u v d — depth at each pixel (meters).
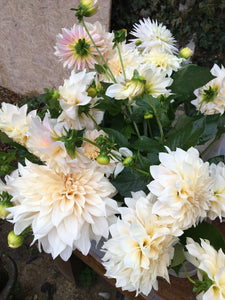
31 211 0.39
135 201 0.39
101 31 0.52
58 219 0.38
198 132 0.39
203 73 0.45
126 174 0.42
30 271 1.32
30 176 0.39
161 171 0.36
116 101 0.48
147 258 0.36
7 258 1.05
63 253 0.40
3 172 0.48
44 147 0.33
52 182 0.38
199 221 0.42
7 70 2.06
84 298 1.23
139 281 0.38
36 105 2.05
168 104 0.47
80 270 1.23
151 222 0.37
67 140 0.34
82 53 0.50
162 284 0.55
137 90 0.40
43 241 0.40
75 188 0.39
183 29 1.74
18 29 1.76
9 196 0.45
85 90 0.44
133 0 1.73
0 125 0.44
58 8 1.49
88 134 0.47
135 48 0.60
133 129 0.51
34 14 1.61
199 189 0.35
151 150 0.41
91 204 0.40
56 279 1.29
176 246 0.42
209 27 1.69
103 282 1.26
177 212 0.35
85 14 0.50
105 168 0.42
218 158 0.47
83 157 0.37
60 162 0.34
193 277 0.56
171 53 0.59
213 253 0.36
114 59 0.53
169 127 0.47
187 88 0.47
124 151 0.40
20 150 0.49
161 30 0.58
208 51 1.80
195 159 0.35
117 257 0.38
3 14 1.75
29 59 1.87
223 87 0.47
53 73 1.82
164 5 1.71
